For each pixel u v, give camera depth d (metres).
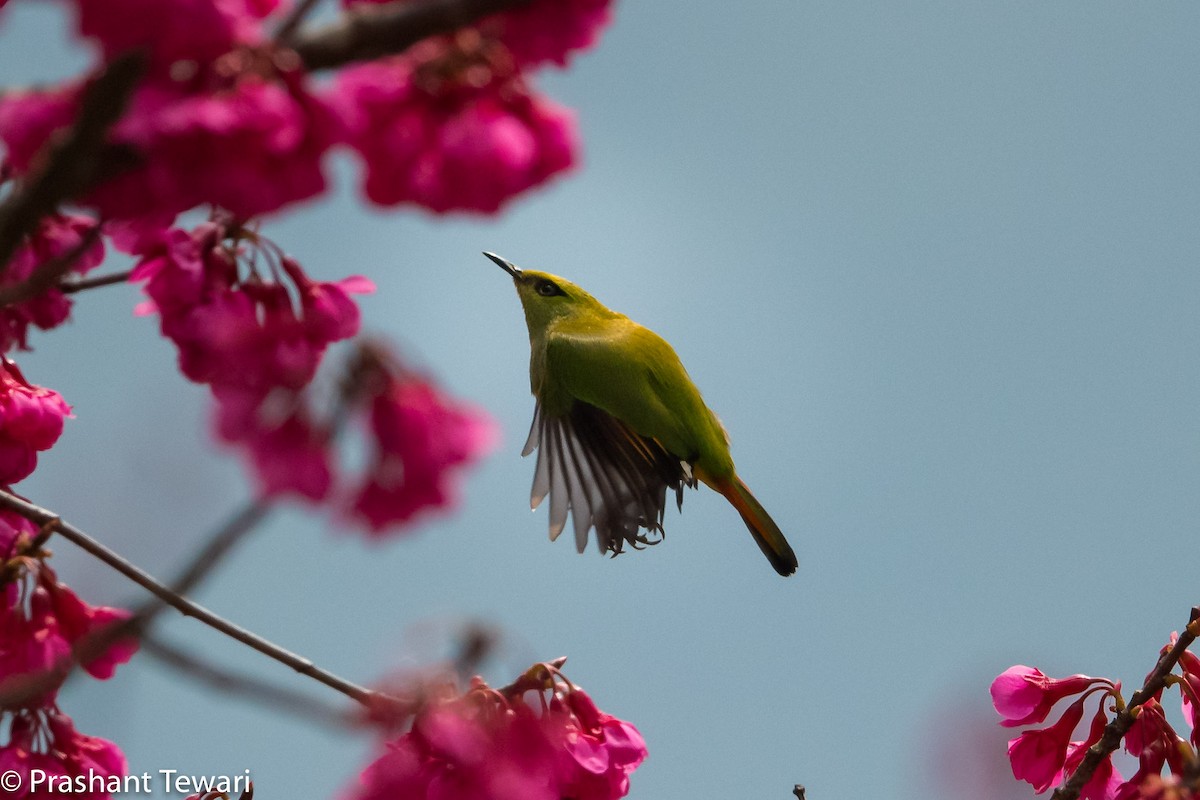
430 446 1.74
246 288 2.10
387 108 1.69
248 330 1.74
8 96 1.55
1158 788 2.46
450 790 2.18
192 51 1.44
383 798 2.19
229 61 1.55
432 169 1.70
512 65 1.74
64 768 2.36
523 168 1.71
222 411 1.70
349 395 1.74
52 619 2.30
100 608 2.35
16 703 1.65
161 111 1.48
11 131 1.52
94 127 1.45
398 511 1.76
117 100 1.44
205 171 1.53
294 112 1.54
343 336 2.14
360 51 1.65
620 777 2.47
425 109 1.70
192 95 1.54
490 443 1.80
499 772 2.21
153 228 2.10
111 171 1.54
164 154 1.52
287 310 2.10
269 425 1.70
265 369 1.71
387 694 2.03
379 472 1.75
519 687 2.50
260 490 1.66
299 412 1.71
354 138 1.67
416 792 2.19
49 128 1.53
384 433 1.74
